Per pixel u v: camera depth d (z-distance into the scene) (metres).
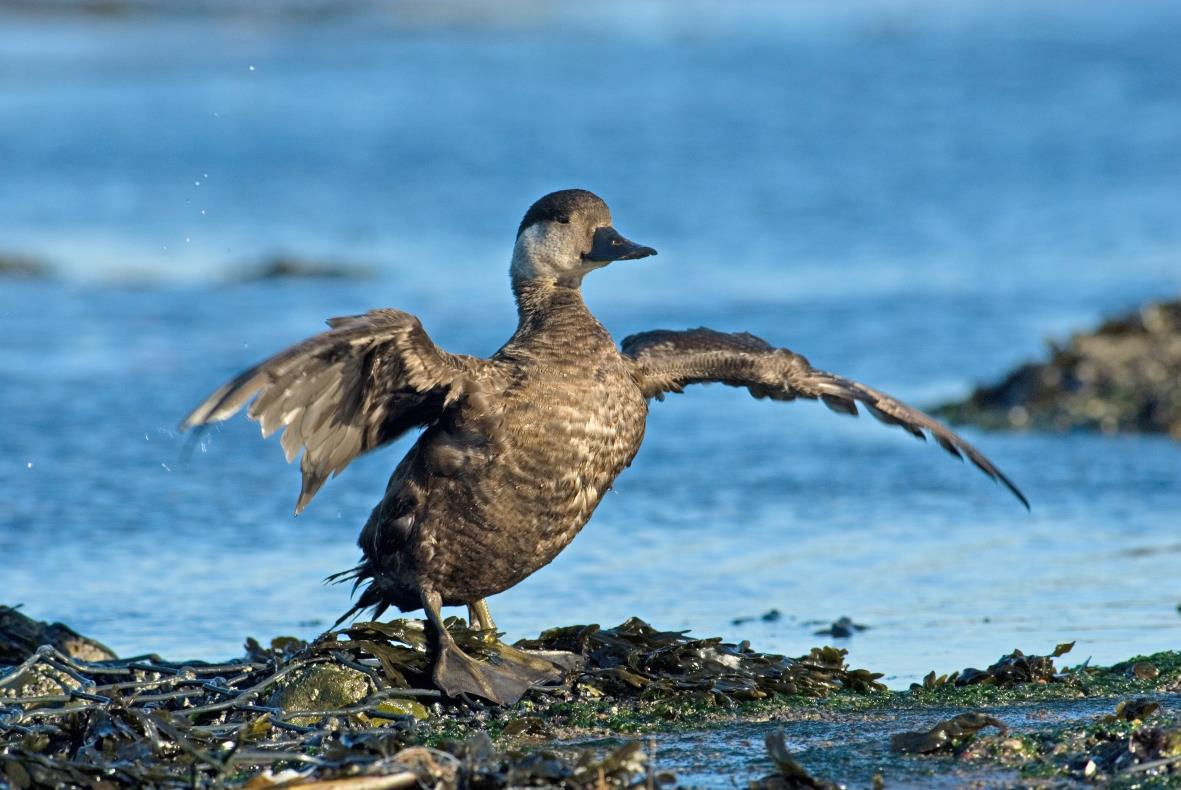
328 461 7.99
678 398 18.09
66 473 14.62
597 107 40.31
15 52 47.03
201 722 8.01
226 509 13.73
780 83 44.94
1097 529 13.15
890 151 34.34
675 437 16.36
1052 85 43.50
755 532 13.09
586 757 6.81
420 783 6.43
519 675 8.35
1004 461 15.52
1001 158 33.38
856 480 14.76
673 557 12.39
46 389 17.66
